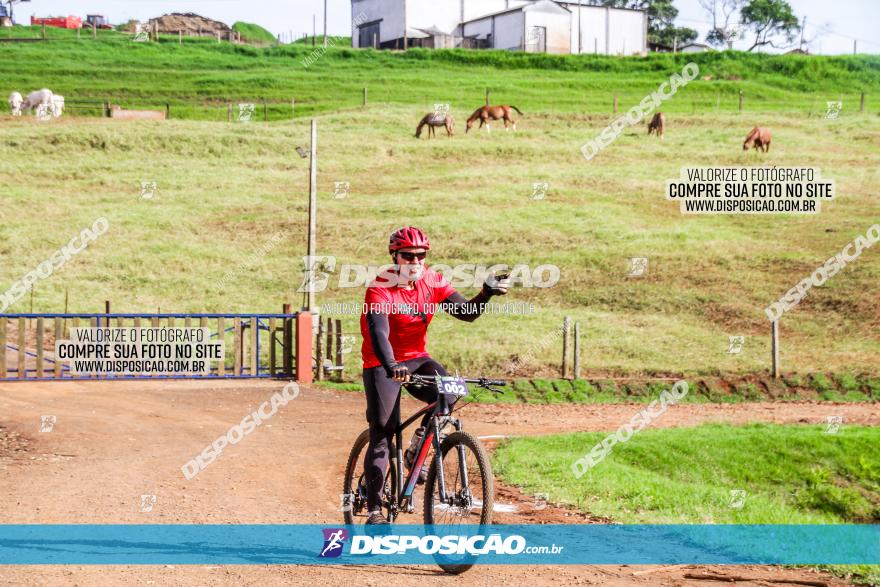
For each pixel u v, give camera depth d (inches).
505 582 241.9
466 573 249.8
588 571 258.8
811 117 2322.8
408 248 247.9
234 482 395.9
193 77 3046.3
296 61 3454.7
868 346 962.1
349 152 1985.7
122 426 566.9
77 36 4082.2
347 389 795.4
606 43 3745.1
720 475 503.8
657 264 1267.2
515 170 1833.2
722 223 1478.8
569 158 1956.2
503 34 3634.4
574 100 2714.1
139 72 3093.0
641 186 1699.1
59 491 364.2
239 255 1364.4
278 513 332.2
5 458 446.3
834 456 530.9
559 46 3624.5
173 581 235.5
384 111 2390.5
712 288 1175.0
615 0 4576.8
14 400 677.3
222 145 2000.5
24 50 3432.6
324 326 1029.8
